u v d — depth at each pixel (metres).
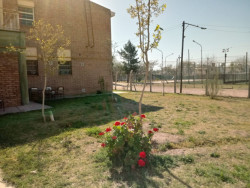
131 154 3.23
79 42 15.50
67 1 14.61
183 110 8.70
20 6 12.52
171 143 4.39
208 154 3.85
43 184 2.85
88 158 3.74
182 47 16.97
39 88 13.15
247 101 11.58
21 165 3.45
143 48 4.41
